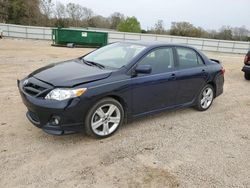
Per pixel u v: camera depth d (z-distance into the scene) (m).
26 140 4.36
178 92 5.61
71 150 4.15
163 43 5.49
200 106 6.27
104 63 5.05
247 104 7.28
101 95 4.30
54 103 3.98
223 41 31.56
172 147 4.47
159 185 3.46
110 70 4.66
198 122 5.66
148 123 5.39
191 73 5.75
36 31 29.77
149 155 4.16
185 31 53.00
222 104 7.11
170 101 5.51
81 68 4.75
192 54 5.99
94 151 4.16
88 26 60.69
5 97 6.42
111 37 30.50
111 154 4.11
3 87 7.33
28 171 3.57
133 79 4.71
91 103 4.23
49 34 29.95
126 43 5.58
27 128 4.78
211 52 31.11
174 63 5.50
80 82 4.18
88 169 3.70
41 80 4.33
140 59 4.90
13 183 3.32
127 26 56.22
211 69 6.28
